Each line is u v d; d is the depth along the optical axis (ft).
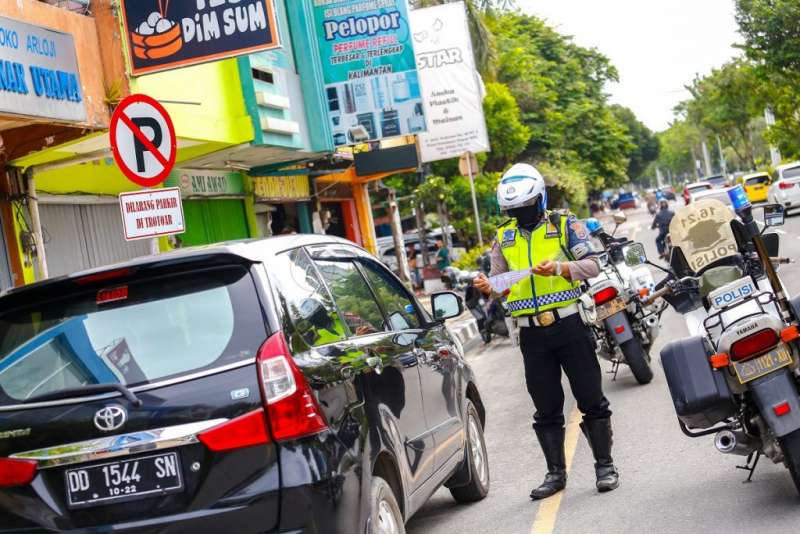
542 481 36.68
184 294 21.91
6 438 21.57
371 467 22.76
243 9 55.93
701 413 28.48
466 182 158.71
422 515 34.50
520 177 33.09
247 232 90.27
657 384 51.80
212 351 21.17
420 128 86.33
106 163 65.87
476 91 123.34
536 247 33.19
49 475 21.30
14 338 22.52
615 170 301.63
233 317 21.44
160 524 20.56
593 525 29.66
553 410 34.12
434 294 34.17
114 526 20.80
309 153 85.51
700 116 382.83
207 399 20.75
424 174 156.46
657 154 613.93
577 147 289.74
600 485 33.19
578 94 294.46
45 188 58.90
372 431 23.34
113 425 20.97
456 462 31.86
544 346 33.35
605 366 61.31
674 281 30.99
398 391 26.37
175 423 20.72
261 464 20.48
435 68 123.34
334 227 127.95
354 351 24.49
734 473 32.89
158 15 55.62
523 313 33.45
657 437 39.93
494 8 167.02
